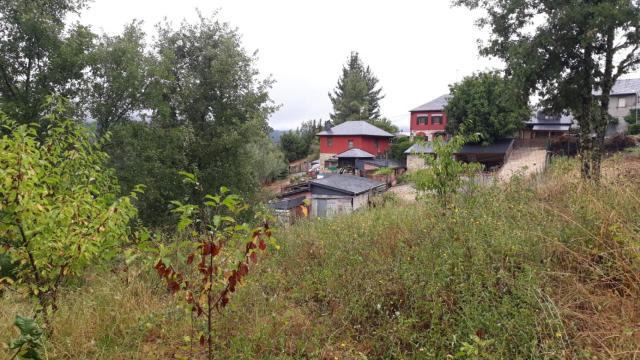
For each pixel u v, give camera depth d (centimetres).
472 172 580
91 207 353
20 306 410
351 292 415
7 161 307
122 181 1170
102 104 1244
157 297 428
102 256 366
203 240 293
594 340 275
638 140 1998
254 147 2091
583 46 929
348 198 2095
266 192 1593
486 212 492
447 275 375
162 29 1386
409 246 489
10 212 313
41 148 406
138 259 460
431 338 317
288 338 357
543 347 272
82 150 438
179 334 363
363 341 352
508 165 2631
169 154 1220
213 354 324
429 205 556
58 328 351
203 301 303
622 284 325
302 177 3784
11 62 1155
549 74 1030
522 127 3167
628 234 347
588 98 1062
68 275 399
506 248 390
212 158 1345
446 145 557
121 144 1224
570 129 3262
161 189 1204
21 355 253
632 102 3366
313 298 445
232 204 288
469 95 3072
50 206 325
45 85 1188
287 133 5359
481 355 272
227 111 1373
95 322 372
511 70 1088
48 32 1162
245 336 348
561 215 443
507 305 312
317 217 791
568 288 332
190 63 1404
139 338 347
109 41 1295
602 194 478
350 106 5697
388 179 2812
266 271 500
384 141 4294
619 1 888
